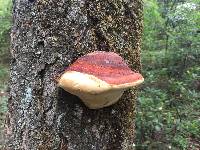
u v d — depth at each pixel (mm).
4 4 2336
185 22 1799
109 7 364
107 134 371
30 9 353
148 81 1561
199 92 1604
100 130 365
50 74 351
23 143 367
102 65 330
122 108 382
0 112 1349
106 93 319
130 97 390
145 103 1156
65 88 320
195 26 1789
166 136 1118
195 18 1791
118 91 332
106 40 363
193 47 1780
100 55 338
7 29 2240
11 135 379
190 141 1196
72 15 347
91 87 305
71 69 331
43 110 355
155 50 1919
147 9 1756
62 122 353
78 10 347
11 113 380
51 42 347
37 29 351
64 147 355
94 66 328
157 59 1814
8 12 2307
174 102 1435
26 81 361
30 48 355
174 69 1730
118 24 372
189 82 1664
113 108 370
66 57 348
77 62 337
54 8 346
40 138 359
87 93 311
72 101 350
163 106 1340
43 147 358
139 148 1064
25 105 363
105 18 361
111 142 377
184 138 1174
